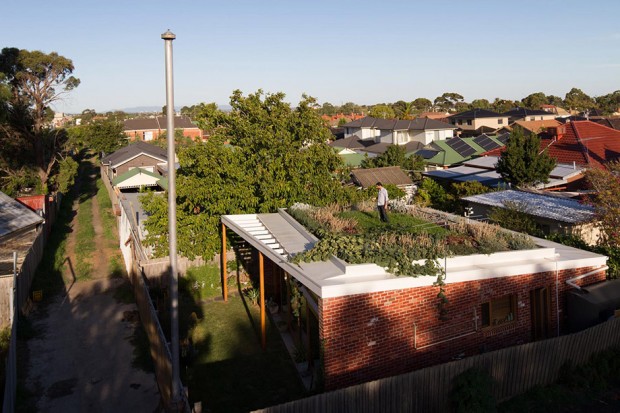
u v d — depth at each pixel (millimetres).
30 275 20297
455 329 11938
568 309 13281
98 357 14672
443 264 12039
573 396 10867
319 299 10844
